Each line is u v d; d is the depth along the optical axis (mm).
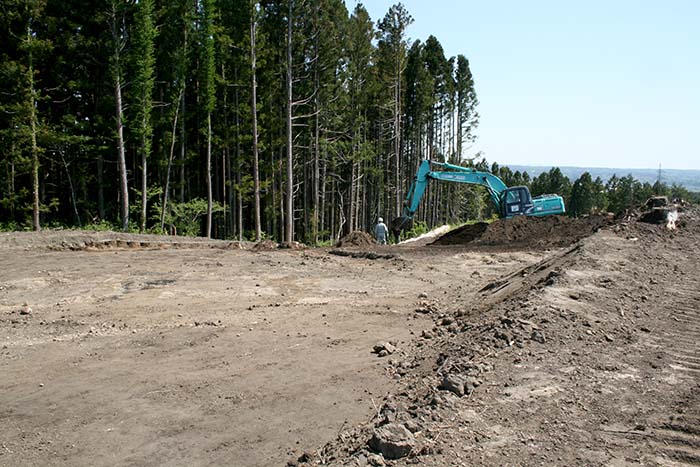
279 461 4520
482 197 61375
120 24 25297
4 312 9336
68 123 26141
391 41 37719
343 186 43656
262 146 29078
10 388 6184
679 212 15602
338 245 20719
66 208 32344
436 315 9375
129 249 16938
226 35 25906
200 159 33594
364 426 4855
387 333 8320
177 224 28484
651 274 9836
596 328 6793
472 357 5887
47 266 13227
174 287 11523
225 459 4594
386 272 13930
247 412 5520
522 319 6844
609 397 4871
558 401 4777
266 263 14844
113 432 5125
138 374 6605
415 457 3873
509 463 3781
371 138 43812
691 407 4660
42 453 4750
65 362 7031
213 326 8695
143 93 24094
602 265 9883
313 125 33094
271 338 8062
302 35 27875
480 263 15359
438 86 48281
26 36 22266
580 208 74375
